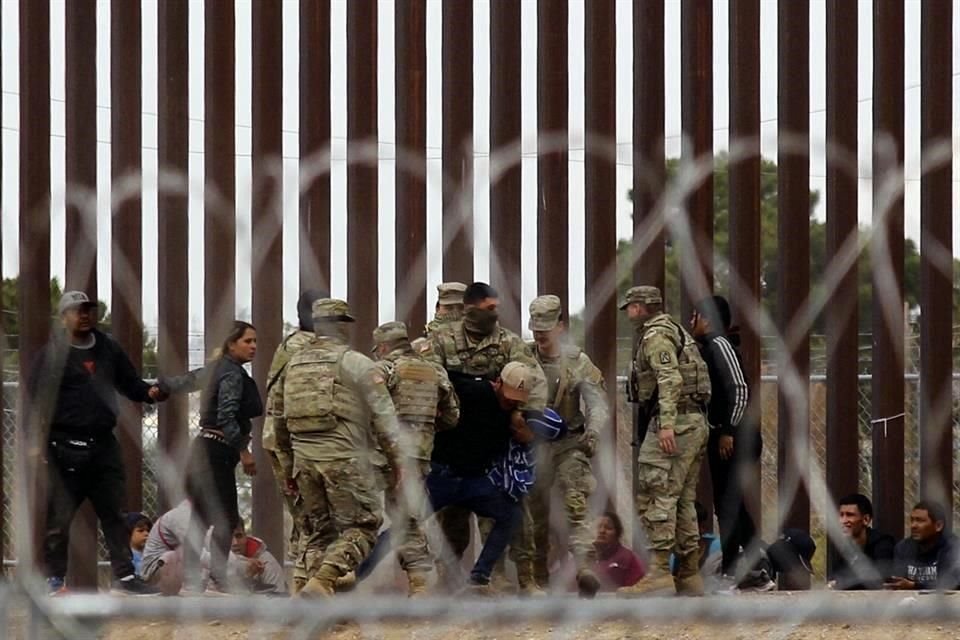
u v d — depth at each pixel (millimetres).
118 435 37906
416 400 28625
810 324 40750
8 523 36188
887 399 40500
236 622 25219
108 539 32906
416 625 25328
